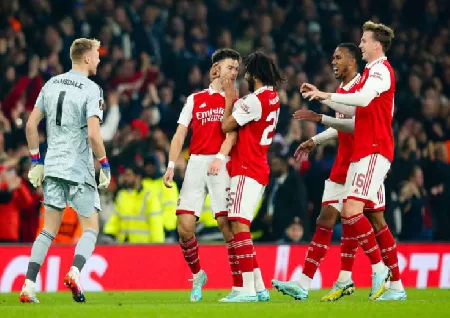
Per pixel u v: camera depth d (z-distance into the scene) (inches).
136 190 1242.0
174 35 1796.3
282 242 1318.9
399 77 1871.3
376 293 825.5
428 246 1244.5
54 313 682.8
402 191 1465.3
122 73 1642.5
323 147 1467.8
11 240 1244.5
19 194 1249.4
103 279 1155.3
